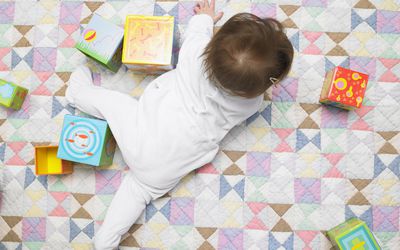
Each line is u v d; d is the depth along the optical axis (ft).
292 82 3.62
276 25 2.97
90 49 3.35
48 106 3.67
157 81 3.38
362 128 3.62
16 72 3.68
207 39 3.24
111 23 3.38
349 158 3.61
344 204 3.59
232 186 3.61
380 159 3.61
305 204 3.59
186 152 3.26
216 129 3.27
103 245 3.40
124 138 3.30
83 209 3.64
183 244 3.60
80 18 3.69
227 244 3.59
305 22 3.64
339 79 3.31
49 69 3.67
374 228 3.59
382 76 3.63
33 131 3.67
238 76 2.71
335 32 3.65
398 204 3.59
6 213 3.67
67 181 3.66
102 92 3.48
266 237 3.59
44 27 3.69
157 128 3.21
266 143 3.62
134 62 3.27
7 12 3.70
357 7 3.65
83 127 3.33
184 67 3.18
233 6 3.66
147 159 3.25
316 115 3.62
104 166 3.65
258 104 3.32
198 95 3.10
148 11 3.67
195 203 3.61
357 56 3.64
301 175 3.60
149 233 3.62
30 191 3.66
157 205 3.62
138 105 3.38
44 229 3.66
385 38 3.65
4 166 3.67
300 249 3.58
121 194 3.48
